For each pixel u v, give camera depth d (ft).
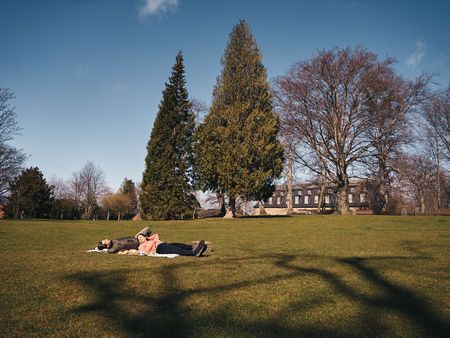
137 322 14.35
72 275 22.54
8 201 178.60
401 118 115.14
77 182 288.92
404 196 172.04
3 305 16.28
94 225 79.46
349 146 124.88
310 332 13.53
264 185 104.47
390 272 23.79
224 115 104.99
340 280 21.58
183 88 128.57
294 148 128.88
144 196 121.49
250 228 68.03
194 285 20.29
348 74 113.09
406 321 14.67
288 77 120.26
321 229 62.64
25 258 30.14
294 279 21.85
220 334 13.23
